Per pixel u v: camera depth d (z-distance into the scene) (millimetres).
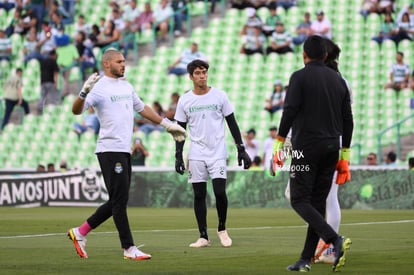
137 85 65312
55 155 62969
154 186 49156
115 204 20422
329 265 19094
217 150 24422
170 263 19328
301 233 28656
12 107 63812
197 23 67000
